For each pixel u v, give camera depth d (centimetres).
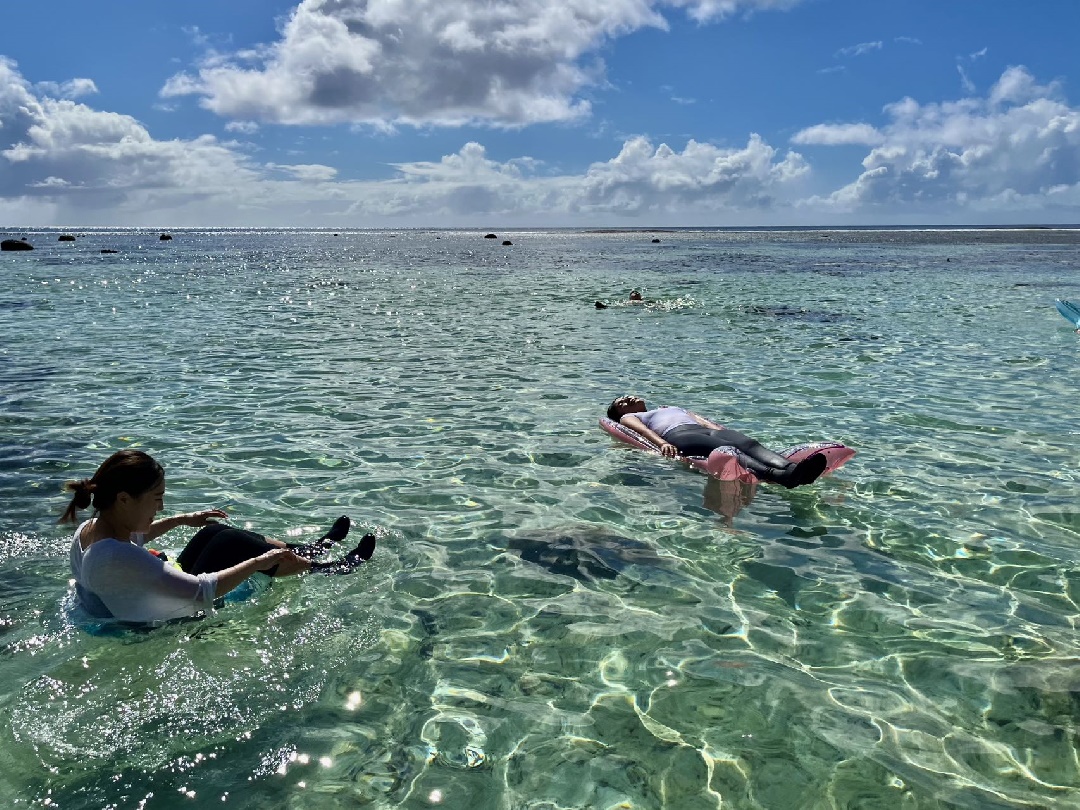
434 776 307
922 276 3269
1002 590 482
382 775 307
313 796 294
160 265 4012
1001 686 375
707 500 643
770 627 434
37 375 1120
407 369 1213
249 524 573
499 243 8838
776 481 653
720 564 519
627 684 376
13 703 345
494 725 342
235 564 448
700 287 2767
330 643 408
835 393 1045
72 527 555
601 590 479
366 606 450
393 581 485
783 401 999
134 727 333
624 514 610
